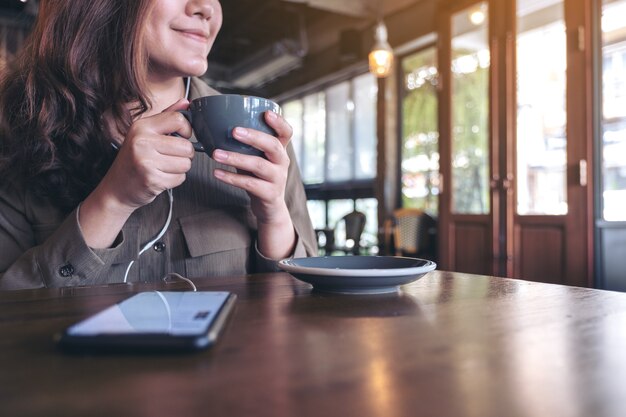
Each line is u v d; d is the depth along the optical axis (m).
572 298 0.58
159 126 0.59
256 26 5.98
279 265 0.61
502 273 3.56
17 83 0.83
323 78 6.16
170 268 0.85
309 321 0.45
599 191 3.00
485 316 0.48
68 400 0.25
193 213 0.88
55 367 0.31
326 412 0.24
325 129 6.31
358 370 0.31
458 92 3.94
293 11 5.48
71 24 0.77
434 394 0.27
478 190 3.77
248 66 6.45
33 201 0.79
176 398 0.26
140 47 0.77
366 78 5.62
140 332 0.33
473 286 0.68
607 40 2.95
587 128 3.01
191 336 0.33
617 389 0.28
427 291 0.63
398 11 4.88
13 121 0.80
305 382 0.29
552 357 0.34
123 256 0.78
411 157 4.86
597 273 2.99
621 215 2.89
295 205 1.00
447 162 4.00
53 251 0.64
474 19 3.81
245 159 0.63
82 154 0.78
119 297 0.55
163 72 0.85
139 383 0.28
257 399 0.26
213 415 0.24
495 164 3.61
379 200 5.05
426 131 4.70
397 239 4.22
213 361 0.32
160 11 0.77
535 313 0.49
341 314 0.48
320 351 0.35
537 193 3.34
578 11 3.05
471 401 0.26
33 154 0.76
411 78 4.89
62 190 0.78
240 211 0.91
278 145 0.64
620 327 0.43
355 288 0.58
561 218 3.17
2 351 0.34
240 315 0.48
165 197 0.84
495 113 3.62
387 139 4.98
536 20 3.37
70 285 0.65
